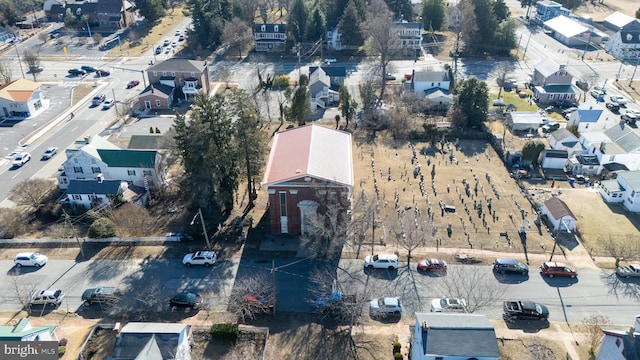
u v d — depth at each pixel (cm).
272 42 14238
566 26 15100
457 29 15312
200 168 6594
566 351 4762
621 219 6944
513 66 13238
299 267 5991
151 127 9719
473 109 9450
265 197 7550
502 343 4866
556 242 6331
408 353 4766
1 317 5247
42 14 17575
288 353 4803
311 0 16425
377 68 12338
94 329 5034
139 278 5831
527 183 7925
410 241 6012
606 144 8375
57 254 6259
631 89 11625
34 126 9994
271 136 9450
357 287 5588
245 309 5031
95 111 10681
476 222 6862
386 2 15850
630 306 5369
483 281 5731
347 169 6700
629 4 19200
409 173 8212
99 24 16325
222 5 14938
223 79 12162
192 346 4878
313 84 10850
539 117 9750
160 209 7300
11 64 13350
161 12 16725
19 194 7056
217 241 6488
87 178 7662
